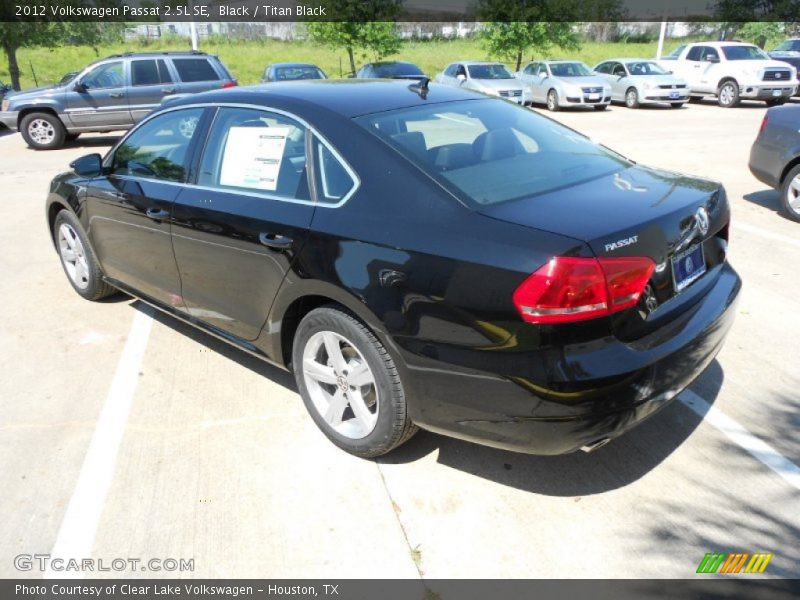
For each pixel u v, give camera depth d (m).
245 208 3.38
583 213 2.65
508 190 2.87
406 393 2.86
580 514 2.83
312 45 37.97
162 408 3.69
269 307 3.36
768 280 5.34
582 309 2.42
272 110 3.43
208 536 2.76
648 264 2.59
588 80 19.42
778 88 18.72
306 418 3.57
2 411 3.69
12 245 6.80
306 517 2.85
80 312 5.04
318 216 3.04
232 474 3.13
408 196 2.83
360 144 3.04
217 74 14.55
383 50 25.97
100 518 2.87
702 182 3.26
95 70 13.80
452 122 3.35
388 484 3.04
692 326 2.83
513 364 2.50
